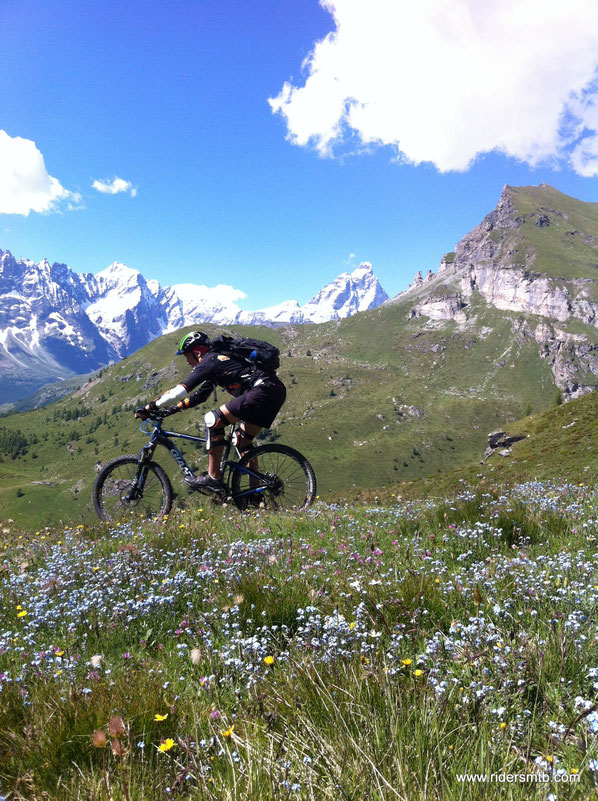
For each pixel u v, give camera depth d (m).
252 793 1.95
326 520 8.17
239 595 3.94
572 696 2.63
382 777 1.91
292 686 2.80
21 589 5.41
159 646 3.90
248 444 8.49
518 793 1.86
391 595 3.93
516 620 3.39
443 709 2.38
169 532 7.09
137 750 2.42
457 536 6.14
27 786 2.29
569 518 6.68
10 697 2.98
